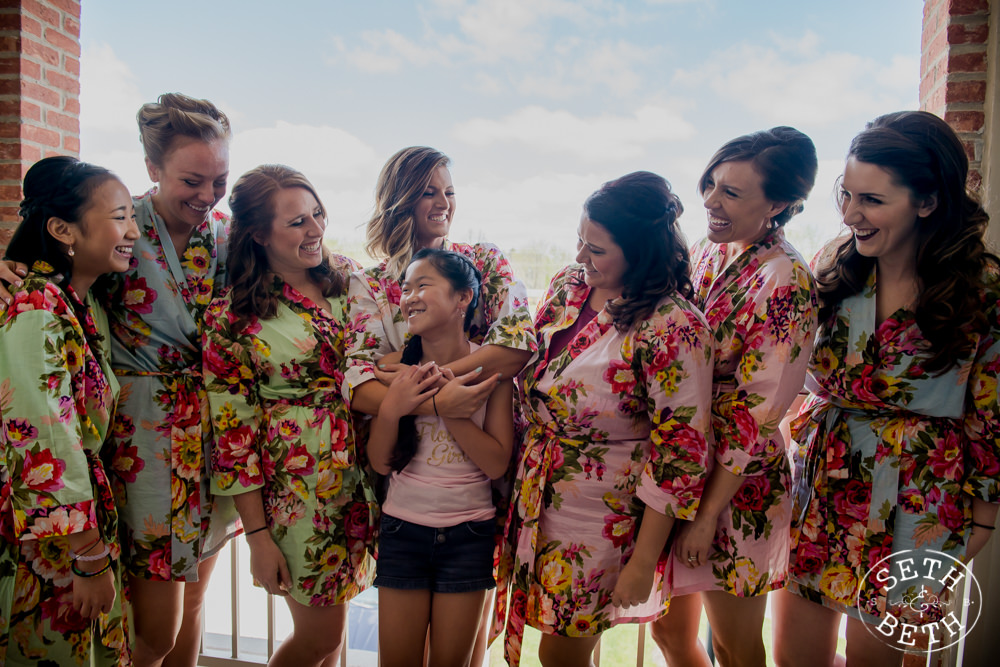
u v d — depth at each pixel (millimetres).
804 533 1316
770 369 1157
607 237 1165
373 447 1271
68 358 1178
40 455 1107
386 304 1383
